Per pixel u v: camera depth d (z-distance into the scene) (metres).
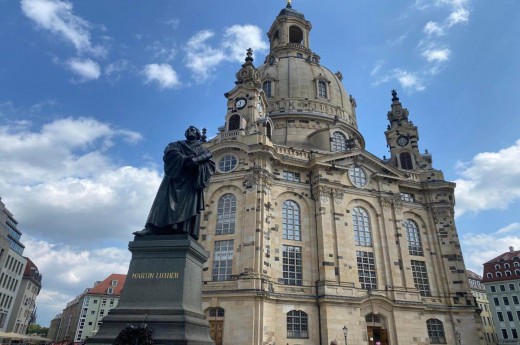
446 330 51.47
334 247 50.50
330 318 45.19
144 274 14.08
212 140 56.22
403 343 47.62
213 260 47.28
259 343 40.44
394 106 74.38
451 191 61.25
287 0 101.25
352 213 54.88
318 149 64.31
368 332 47.34
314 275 49.25
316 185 54.06
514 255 108.94
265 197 49.75
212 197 51.00
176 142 17.14
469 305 53.12
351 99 84.44
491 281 108.38
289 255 49.72
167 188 15.92
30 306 109.69
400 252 54.38
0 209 78.75
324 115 71.62
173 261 14.20
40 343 93.38
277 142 66.94
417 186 61.12
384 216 56.06
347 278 49.09
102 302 114.88
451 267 56.16
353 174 57.59
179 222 15.15
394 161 69.25
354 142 65.12
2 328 82.75
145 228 15.44
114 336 12.28
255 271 44.16
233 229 48.28
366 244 53.69
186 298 13.77
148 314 12.95
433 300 53.62
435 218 59.59
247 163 51.44
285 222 51.78
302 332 45.03
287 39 94.00
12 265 85.50
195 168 16.33
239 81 63.12
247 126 57.31
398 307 49.38
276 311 44.84
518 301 102.75
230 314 42.25
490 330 111.94
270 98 74.12
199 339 12.92
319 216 51.97
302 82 76.12
